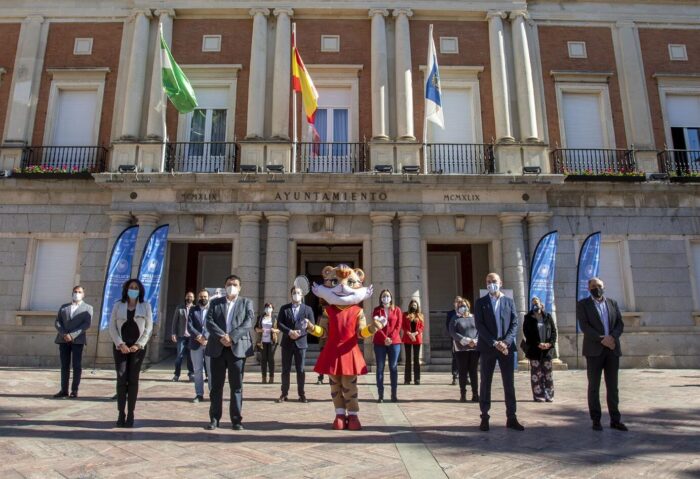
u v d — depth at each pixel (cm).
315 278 1747
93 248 1377
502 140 1449
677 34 1597
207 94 1509
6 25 1545
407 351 1056
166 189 1359
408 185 1362
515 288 1344
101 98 1492
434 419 647
